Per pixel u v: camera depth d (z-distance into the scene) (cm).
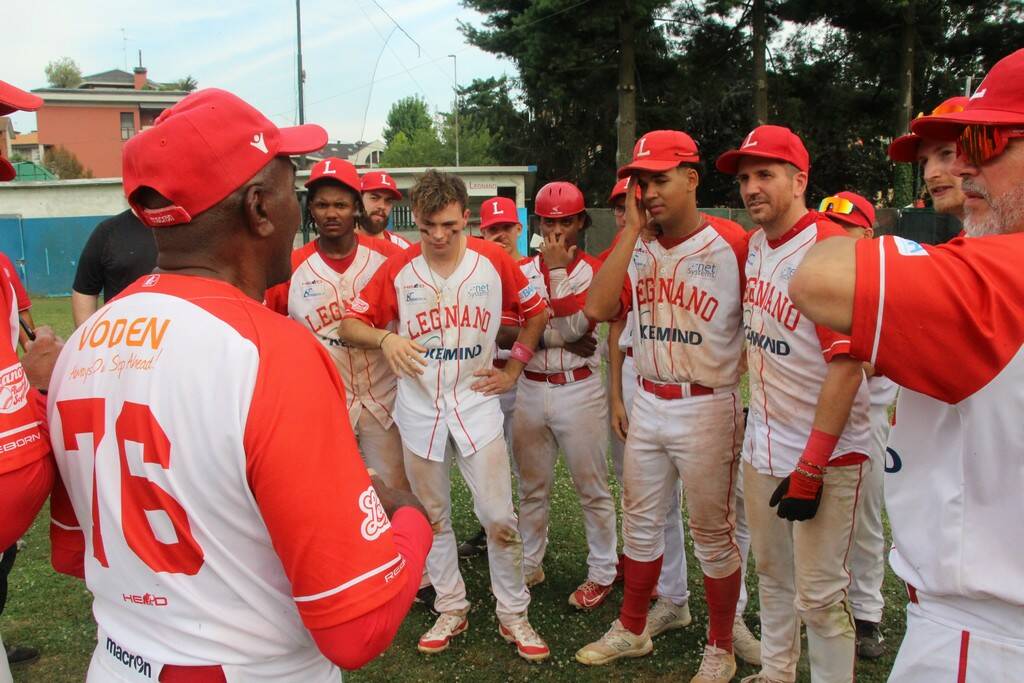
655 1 1920
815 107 2369
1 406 129
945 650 139
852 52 2294
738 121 2644
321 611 114
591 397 354
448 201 301
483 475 317
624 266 292
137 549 120
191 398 115
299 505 112
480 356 320
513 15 2175
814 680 256
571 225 352
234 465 113
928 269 119
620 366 367
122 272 393
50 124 4444
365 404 355
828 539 244
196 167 121
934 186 241
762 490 265
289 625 125
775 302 252
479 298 314
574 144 3030
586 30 1966
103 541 124
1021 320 120
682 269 283
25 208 2294
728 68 2330
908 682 147
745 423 294
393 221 2278
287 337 122
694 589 385
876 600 321
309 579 114
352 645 115
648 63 2170
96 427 122
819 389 248
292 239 138
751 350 265
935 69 2391
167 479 116
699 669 304
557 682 305
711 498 288
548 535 450
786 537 267
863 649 317
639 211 292
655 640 337
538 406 356
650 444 299
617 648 318
